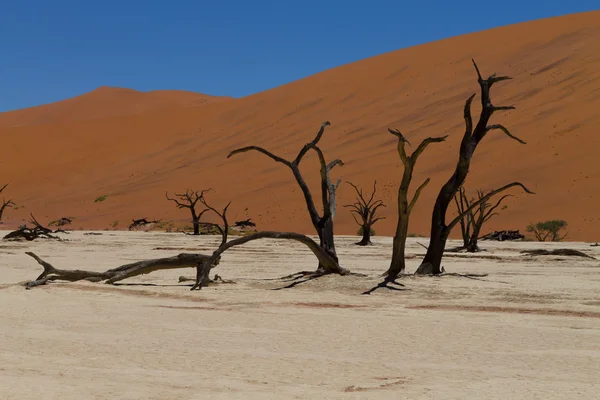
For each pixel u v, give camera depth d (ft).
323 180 69.67
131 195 349.41
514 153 275.18
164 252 124.47
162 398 24.66
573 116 288.71
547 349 36.24
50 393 24.85
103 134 444.55
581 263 99.86
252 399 24.80
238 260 105.09
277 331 41.39
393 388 27.17
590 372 30.66
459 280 67.56
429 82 376.48
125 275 64.69
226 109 442.50
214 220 290.56
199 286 62.39
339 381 28.53
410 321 45.39
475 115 317.83
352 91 402.11
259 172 336.90
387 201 268.62
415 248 139.54
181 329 41.81
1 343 36.55
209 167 363.56
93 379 27.89
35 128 453.17
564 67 333.01
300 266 92.79
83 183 388.16
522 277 73.05
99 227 314.14
